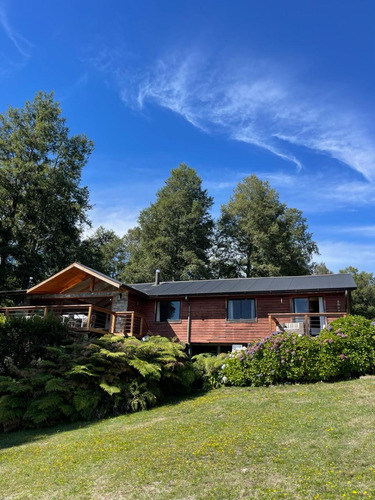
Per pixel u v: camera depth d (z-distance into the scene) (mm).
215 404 10930
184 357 15516
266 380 12914
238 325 19016
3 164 29469
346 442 6730
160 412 11109
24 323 14375
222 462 6355
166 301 20859
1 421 10570
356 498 4770
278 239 41906
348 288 16844
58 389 11227
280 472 5773
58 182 31547
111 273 48625
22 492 5969
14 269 29047
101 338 14969
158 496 5387
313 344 12602
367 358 12070
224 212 45906
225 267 44562
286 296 18484
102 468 6625
